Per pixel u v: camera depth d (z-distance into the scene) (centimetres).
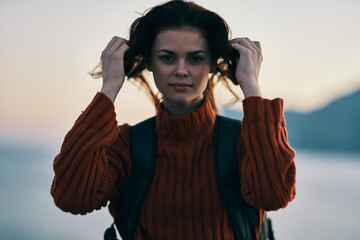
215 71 141
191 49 119
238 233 120
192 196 121
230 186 122
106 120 118
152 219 122
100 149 118
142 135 132
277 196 112
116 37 131
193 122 125
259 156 113
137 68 140
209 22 121
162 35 120
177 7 122
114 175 127
